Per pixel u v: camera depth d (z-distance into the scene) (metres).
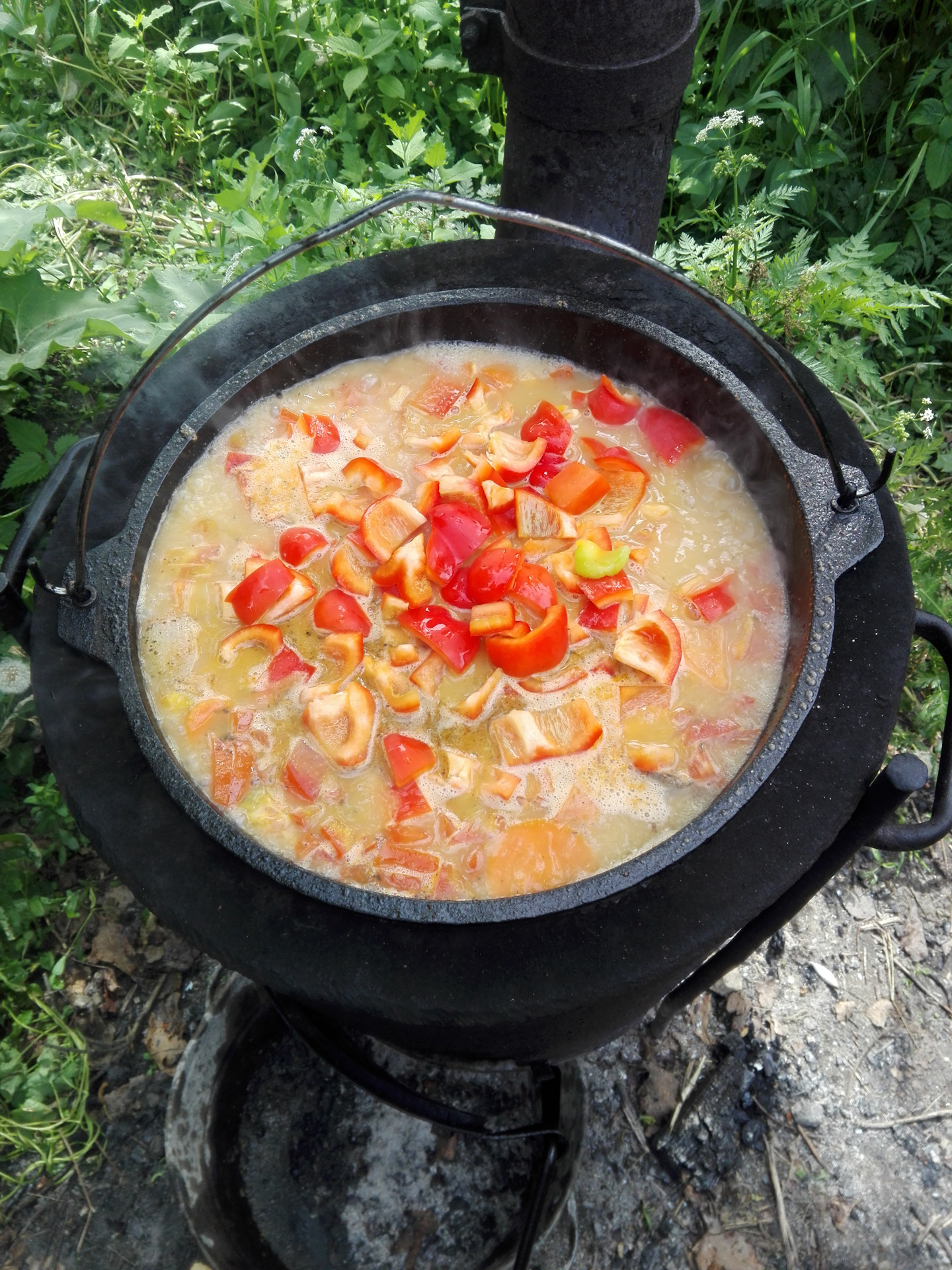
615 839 0.48
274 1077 0.66
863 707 0.46
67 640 0.49
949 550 0.89
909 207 1.12
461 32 0.63
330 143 1.16
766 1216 0.65
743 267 1.02
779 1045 0.71
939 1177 0.67
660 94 0.61
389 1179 0.64
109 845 0.44
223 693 0.53
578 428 0.64
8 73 1.25
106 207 0.98
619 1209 0.65
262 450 0.60
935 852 0.79
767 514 0.57
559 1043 0.49
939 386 1.07
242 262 1.00
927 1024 0.72
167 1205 0.65
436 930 0.42
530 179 0.67
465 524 0.56
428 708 0.52
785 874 0.42
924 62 1.13
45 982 0.72
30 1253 0.64
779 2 1.12
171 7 1.26
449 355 0.66
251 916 0.42
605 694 0.52
